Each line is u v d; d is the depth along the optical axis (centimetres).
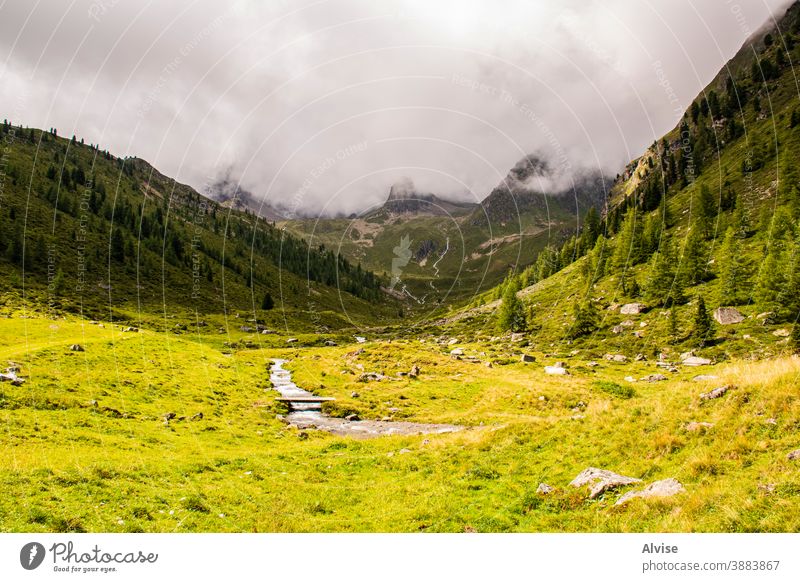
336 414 4084
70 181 19175
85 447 2123
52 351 4094
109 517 1349
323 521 1455
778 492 999
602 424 1789
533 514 1295
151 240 17150
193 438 2711
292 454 2473
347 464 2214
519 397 4166
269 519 1437
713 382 1667
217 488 1738
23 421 2316
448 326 10756
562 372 5378
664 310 7656
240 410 3778
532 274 13438
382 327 12288
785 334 5684
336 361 6706
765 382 1446
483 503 1433
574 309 8488
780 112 13438
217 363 5597
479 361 6512
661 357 6191
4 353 3859
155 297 13738
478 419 3703
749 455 1177
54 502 1377
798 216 7812
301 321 13600
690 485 1162
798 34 16650
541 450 1802
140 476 1750
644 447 1480
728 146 14500
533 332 8600
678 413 1566
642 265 9494
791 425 1219
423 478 1827
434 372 5841
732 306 6875
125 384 3634
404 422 3875
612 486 1305
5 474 1512
